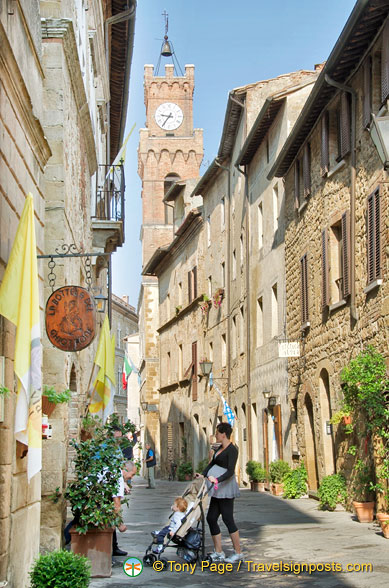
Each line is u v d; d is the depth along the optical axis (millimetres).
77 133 15734
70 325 10914
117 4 24641
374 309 16156
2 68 8086
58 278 12812
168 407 48688
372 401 14883
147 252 64188
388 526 13555
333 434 19797
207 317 39062
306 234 22297
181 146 66062
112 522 10203
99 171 24297
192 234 42500
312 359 21609
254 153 29953
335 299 19656
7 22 8320
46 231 12891
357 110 17438
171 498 25484
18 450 8602
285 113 25266
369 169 16453
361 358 15445
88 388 17609
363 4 14641
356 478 17266
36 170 10375
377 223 15789
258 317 29156
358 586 9406
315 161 21312
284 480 22766
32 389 7648
